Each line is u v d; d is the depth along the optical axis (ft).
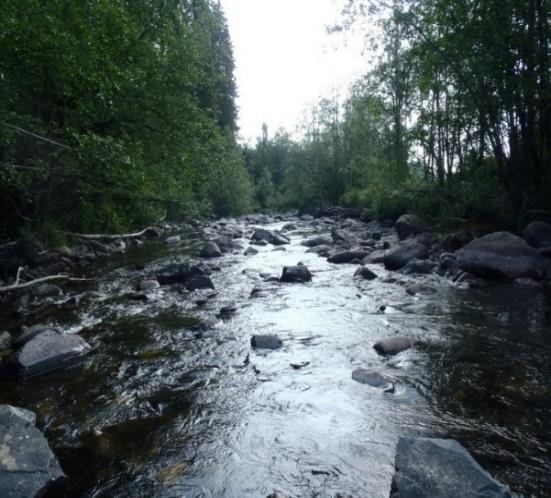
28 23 26.14
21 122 31.65
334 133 131.64
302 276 33.06
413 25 42.37
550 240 32.96
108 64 32.86
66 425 12.79
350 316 23.43
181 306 26.55
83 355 18.52
